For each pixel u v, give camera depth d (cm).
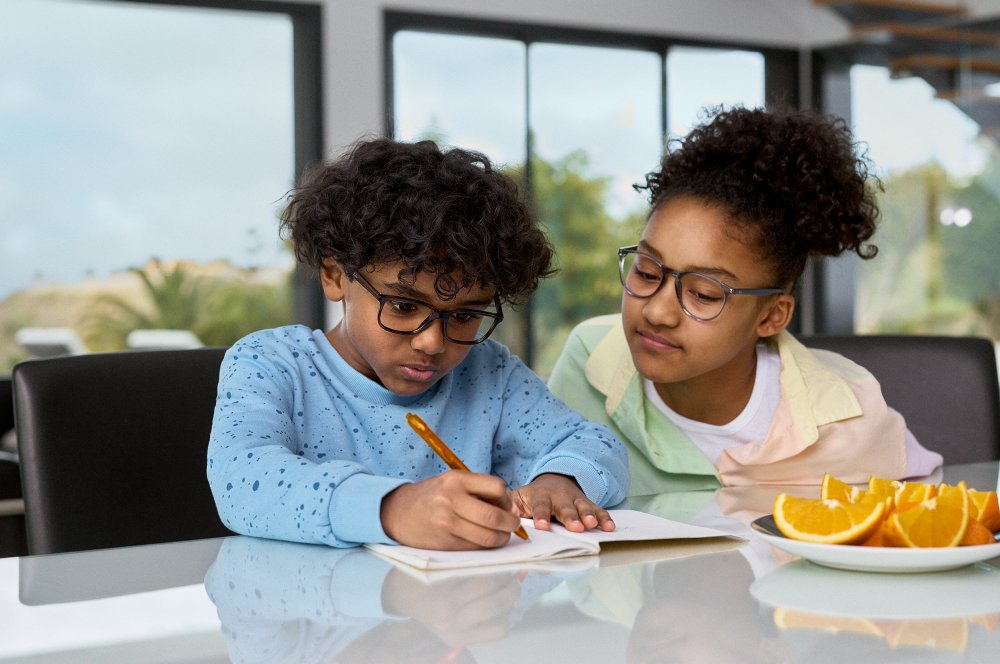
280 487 91
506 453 127
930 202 602
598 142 573
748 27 609
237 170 508
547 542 84
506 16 548
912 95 607
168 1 487
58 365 125
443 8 534
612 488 106
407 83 534
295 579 75
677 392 146
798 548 75
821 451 142
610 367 151
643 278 136
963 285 594
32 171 479
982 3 582
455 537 82
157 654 57
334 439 117
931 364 170
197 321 504
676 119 593
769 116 141
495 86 551
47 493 121
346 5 515
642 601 67
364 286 110
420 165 113
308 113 515
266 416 106
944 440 167
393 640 58
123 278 493
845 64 626
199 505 129
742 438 146
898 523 76
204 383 133
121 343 493
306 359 120
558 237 563
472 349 130
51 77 480
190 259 502
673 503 111
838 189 141
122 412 126
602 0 569
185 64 499
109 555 84
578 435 118
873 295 610
